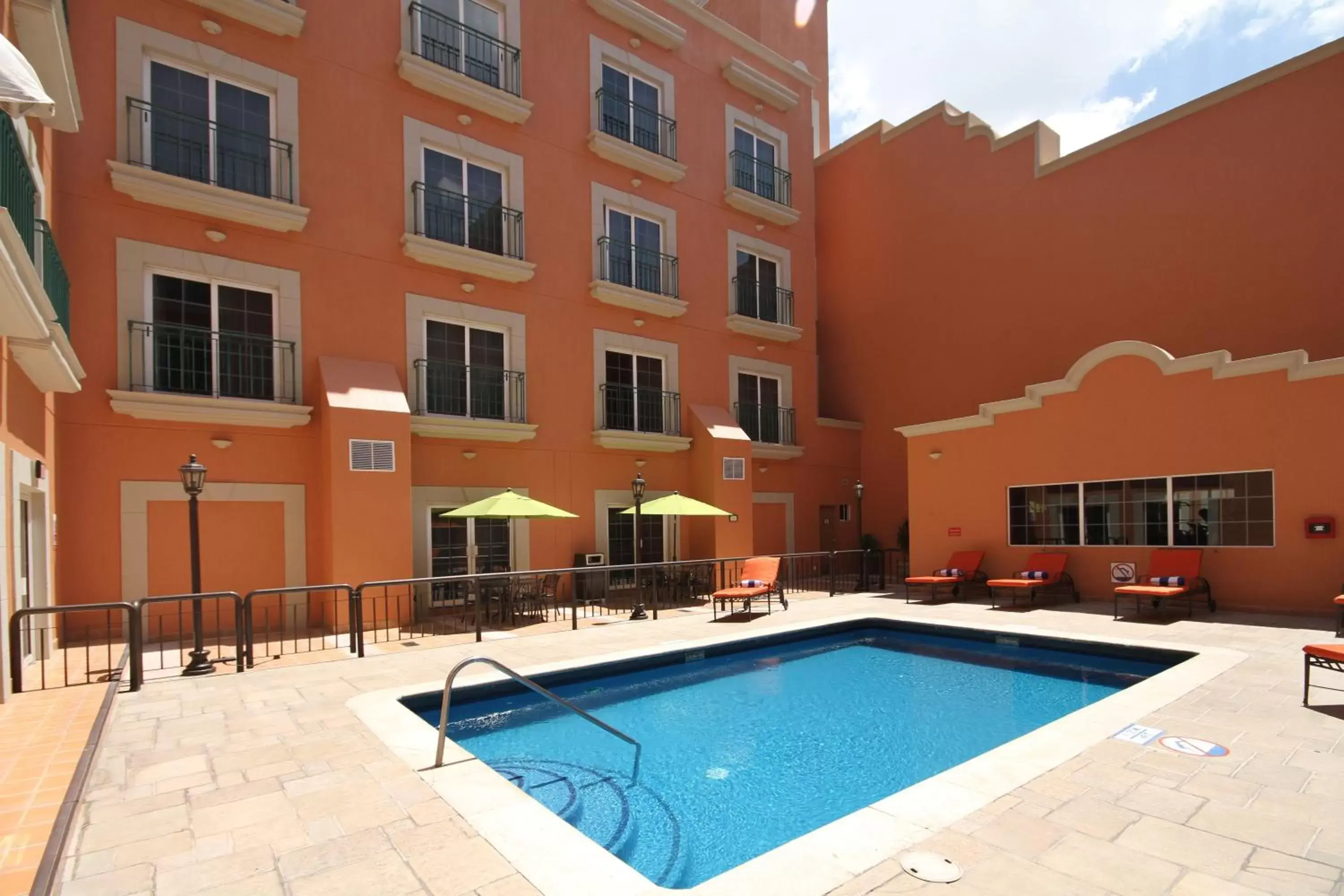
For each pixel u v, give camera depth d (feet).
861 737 19.10
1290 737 14.60
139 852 10.28
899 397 57.00
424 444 37.14
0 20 17.25
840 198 62.64
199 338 31.12
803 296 57.21
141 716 17.54
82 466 28.09
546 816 11.42
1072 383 37.29
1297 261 36.94
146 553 29.40
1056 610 33.94
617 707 22.06
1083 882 8.90
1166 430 33.78
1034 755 13.58
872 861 9.46
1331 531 28.66
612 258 45.80
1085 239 45.73
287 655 25.40
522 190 41.45
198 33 31.42
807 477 55.93
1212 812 11.03
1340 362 28.73
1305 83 36.99
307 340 33.71
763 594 34.71
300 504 32.78
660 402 47.57
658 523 47.03
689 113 50.57
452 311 38.34
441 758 13.97
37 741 15.17
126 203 29.50
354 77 35.76
